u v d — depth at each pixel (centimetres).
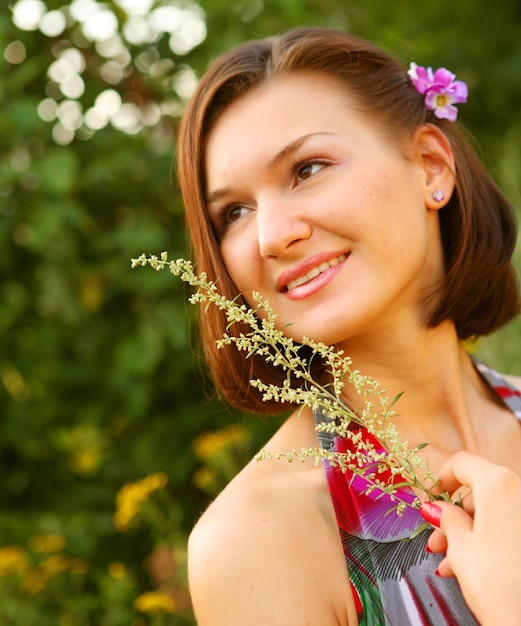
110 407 273
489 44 312
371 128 125
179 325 253
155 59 276
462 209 134
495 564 89
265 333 107
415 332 127
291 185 120
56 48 270
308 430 125
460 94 136
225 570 103
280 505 110
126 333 269
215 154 125
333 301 118
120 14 268
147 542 281
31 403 276
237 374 135
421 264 123
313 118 121
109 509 281
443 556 110
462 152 140
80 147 267
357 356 128
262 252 119
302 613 102
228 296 128
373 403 127
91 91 270
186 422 273
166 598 244
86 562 275
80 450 284
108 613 260
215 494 268
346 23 286
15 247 262
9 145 255
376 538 110
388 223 119
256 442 263
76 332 269
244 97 125
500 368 233
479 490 94
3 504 283
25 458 284
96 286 261
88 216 260
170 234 269
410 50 282
